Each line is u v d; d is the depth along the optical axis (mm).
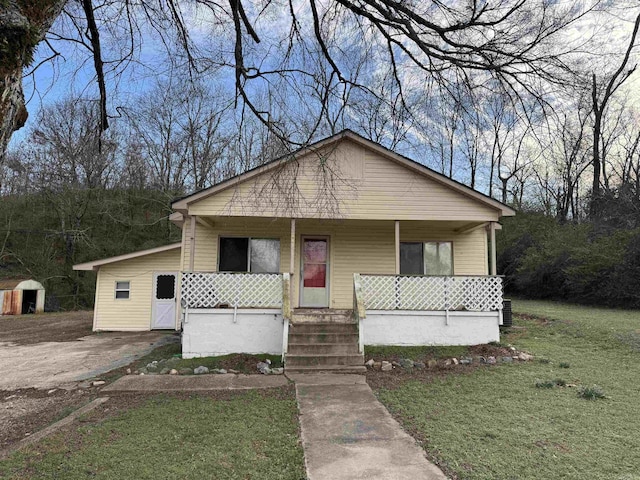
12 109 1893
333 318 9477
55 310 25031
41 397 6480
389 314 9484
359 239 12023
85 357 9688
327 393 6164
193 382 6930
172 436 4426
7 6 1859
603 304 16641
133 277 15281
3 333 15008
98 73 4641
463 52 3963
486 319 9625
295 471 3525
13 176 22672
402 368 7941
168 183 22469
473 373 7375
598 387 6082
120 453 3975
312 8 4406
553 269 19609
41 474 3555
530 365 7801
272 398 5941
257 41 4766
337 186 10023
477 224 11453
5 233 27453
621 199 20578
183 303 9047
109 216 27672
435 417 4957
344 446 4082
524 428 4523
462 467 3555
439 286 9664
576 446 4004
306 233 11945
